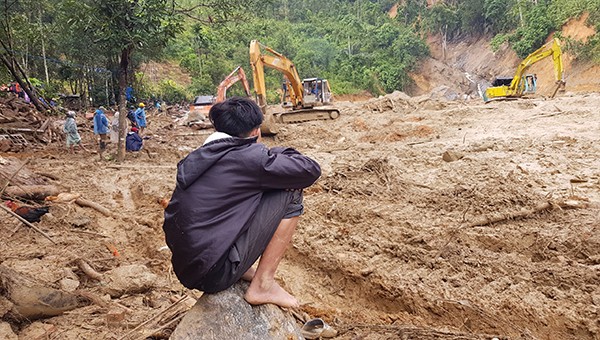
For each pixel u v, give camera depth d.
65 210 7.62
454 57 69.25
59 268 5.11
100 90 32.72
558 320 4.39
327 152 13.82
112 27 12.03
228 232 2.62
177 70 54.28
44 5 23.42
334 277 5.84
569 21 51.28
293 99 20.98
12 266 5.02
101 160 13.51
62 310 4.01
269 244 2.83
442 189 8.44
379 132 16.67
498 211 7.09
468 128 16.38
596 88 42.03
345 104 27.94
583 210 6.86
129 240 7.11
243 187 2.69
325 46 70.31
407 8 79.25
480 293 4.90
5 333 3.49
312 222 7.41
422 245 6.28
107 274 5.25
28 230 6.41
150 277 4.89
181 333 2.78
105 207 8.50
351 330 3.96
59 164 12.16
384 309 5.21
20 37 21.52
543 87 48.56
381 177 9.55
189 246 2.62
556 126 14.94
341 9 90.06
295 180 2.74
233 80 18.09
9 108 17.05
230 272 2.69
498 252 6.07
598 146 11.08
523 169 9.29
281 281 5.79
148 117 28.47
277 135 17.61
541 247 5.93
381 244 6.28
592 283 4.87
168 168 12.33
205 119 24.42
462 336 3.96
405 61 67.25
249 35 57.25
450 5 73.94
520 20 58.62
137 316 4.10
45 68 28.23
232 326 2.79
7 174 7.82
